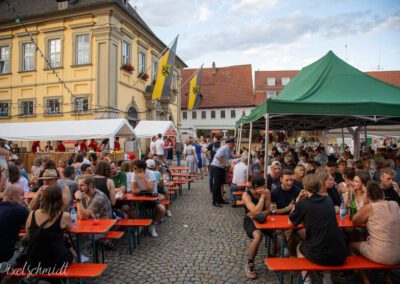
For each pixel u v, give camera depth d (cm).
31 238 305
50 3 2027
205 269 426
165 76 1727
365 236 420
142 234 584
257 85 5003
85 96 1814
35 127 1330
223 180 851
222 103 4472
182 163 2130
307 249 330
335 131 1639
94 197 457
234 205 818
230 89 4594
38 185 673
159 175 725
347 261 332
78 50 1853
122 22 1891
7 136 1273
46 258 306
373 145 2591
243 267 433
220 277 401
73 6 1780
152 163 774
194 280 392
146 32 2184
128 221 497
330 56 749
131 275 407
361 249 347
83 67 1817
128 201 584
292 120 943
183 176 1215
